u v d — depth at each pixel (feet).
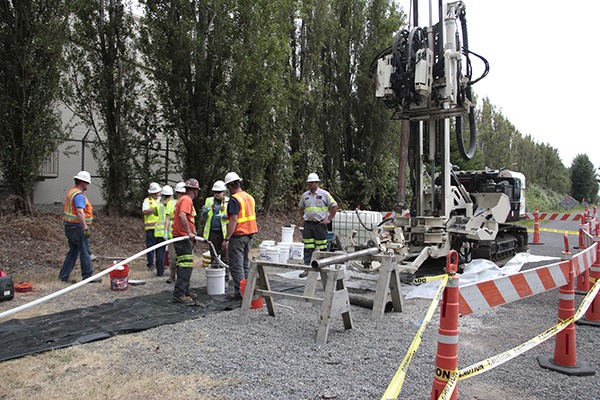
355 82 63.62
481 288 11.17
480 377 13.33
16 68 35.81
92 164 52.70
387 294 20.33
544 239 55.21
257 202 49.55
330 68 62.85
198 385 12.72
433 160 29.14
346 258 18.35
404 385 12.68
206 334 17.24
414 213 29.71
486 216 30.58
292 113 55.83
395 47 26.04
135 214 44.55
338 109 62.75
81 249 26.00
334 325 18.72
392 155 66.44
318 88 59.16
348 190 63.46
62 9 37.93
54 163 49.65
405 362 9.18
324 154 62.13
